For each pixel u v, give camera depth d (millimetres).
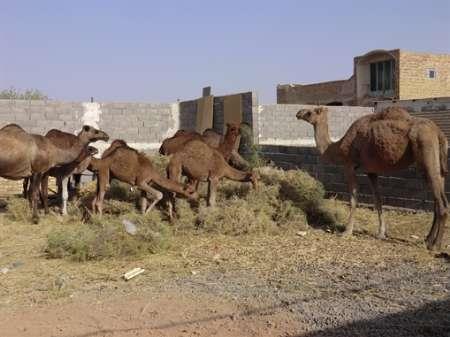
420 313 5969
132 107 21297
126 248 8703
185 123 22281
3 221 11602
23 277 7727
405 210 12055
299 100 42750
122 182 11992
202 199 11953
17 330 5711
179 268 8070
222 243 9508
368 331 5480
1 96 36219
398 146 9125
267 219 10477
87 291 7055
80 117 20328
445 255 8516
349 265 8062
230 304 6422
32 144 11344
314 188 11609
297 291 6859
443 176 9125
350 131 10008
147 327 5738
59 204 13102
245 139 17484
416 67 35375
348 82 38719
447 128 23312
